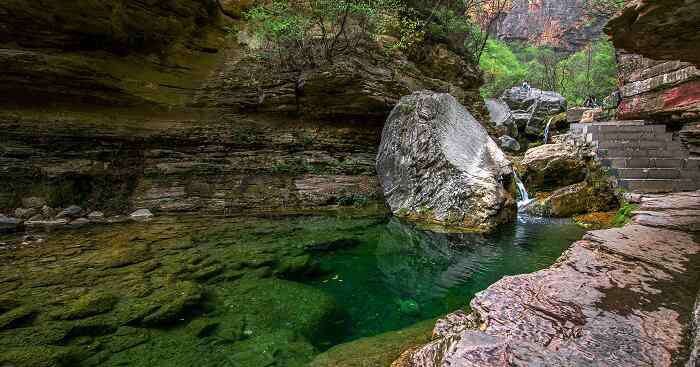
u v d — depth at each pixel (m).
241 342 3.05
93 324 3.11
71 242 5.39
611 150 9.12
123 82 8.48
